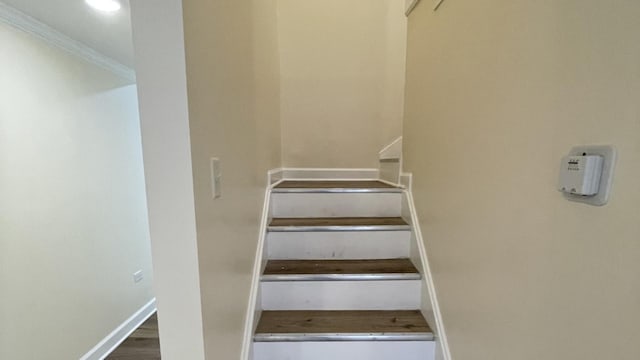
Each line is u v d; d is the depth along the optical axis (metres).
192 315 0.86
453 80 1.29
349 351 1.46
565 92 0.67
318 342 1.45
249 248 1.47
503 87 0.92
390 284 1.64
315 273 1.66
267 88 2.10
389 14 2.60
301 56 2.72
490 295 1.00
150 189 0.82
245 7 1.43
